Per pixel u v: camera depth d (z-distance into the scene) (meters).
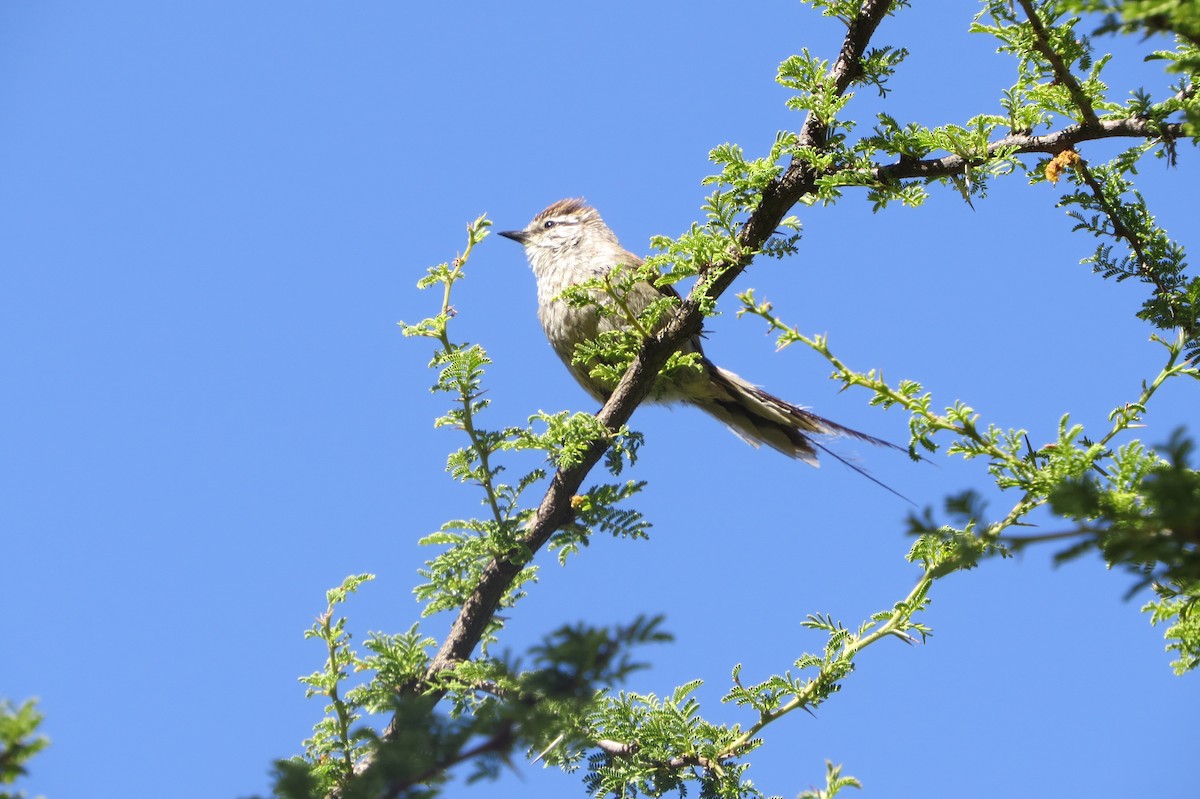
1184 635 8.09
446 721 5.13
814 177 9.49
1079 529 4.58
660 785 9.57
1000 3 8.82
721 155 9.40
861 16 9.67
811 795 7.20
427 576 9.17
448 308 8.97
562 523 9.56
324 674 8.26
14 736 4.93
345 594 8.48
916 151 9.39
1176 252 9.17
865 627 9.38
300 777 5.51
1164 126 8.53
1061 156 8.94
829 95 9.36
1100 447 7.54
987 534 4.69
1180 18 5.27
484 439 9.13
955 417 7.68
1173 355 8.27
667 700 9.86
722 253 9.48
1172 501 4.35
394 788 4.98
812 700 9.45
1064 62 8.68
